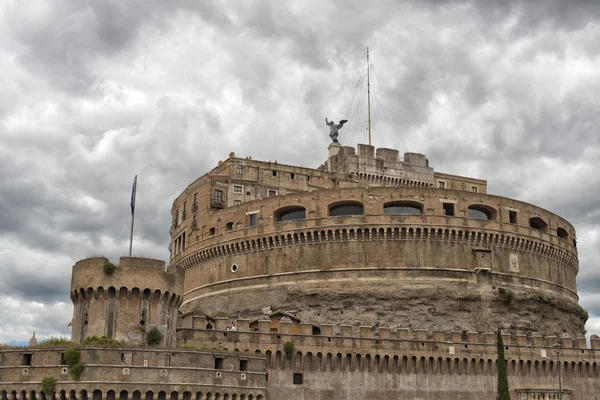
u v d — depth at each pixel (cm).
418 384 8812
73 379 6356
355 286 10375
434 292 10356
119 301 7188
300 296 10481
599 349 10019
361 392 8481
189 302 11881
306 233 10744
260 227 11125
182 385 6688
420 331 9056
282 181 12900
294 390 8125
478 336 9331
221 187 12400
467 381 9081
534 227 12000
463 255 10706
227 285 11244
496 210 11156
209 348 7544
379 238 10581
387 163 13950
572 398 9606
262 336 8094
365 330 8788
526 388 9288
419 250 10562
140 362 6600
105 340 6806
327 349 8412
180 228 13038
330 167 14375
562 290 11762
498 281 10800
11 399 6550
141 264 7325
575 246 12812
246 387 7238
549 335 10669
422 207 10819
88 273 7225
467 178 14850
